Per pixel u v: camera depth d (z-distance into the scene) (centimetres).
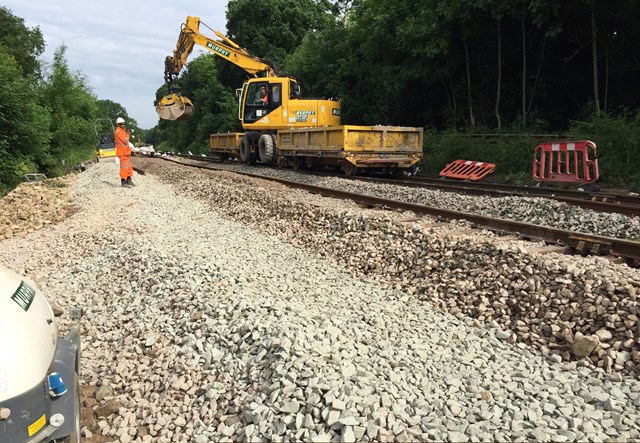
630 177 1357
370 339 457
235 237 912
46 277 755
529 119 2067
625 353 412
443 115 2403
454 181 1552
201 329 492
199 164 2894
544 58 2141
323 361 393
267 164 2566
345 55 3103
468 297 552
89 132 4584
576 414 337
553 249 657
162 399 400
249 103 2400
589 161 1293
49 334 314
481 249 619
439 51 2052
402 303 571
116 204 1292
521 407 347
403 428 315
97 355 499
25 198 1490
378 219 823
